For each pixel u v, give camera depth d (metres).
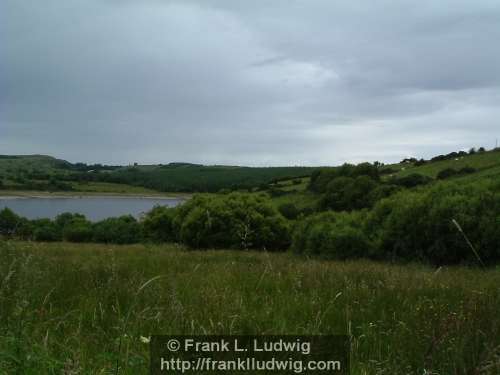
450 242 22.78
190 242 34.62
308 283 6.57
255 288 6.08
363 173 75.00
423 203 24.17
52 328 3.77
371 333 3.93
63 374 2.70
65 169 198.88
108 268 6.79
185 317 4.01
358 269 9.75
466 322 3.74
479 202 22.64
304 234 31.83
